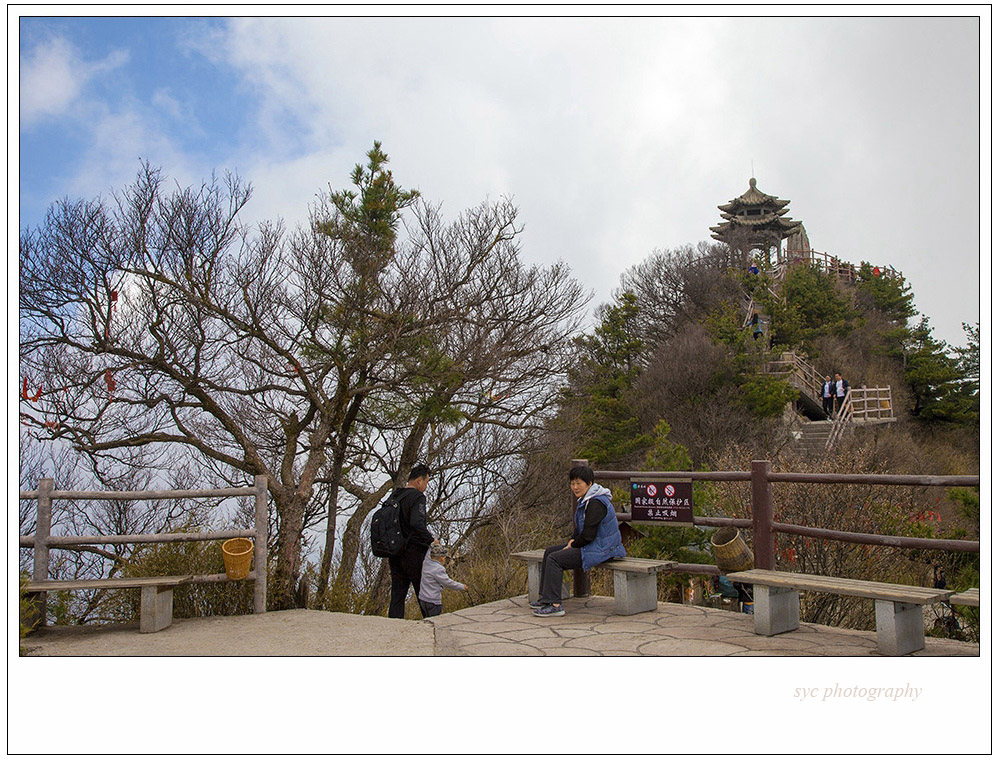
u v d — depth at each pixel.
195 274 10.09
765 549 5.72
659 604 6.54
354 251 10.59
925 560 9.53
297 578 9.05
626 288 43.62
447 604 8.88
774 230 55.97
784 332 36.34
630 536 9.55
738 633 5.37
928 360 36.19
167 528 11.56
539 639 5.32
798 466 11.98
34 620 5.65
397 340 10.74
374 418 12.95
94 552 8.45
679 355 29.39
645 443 26.38
